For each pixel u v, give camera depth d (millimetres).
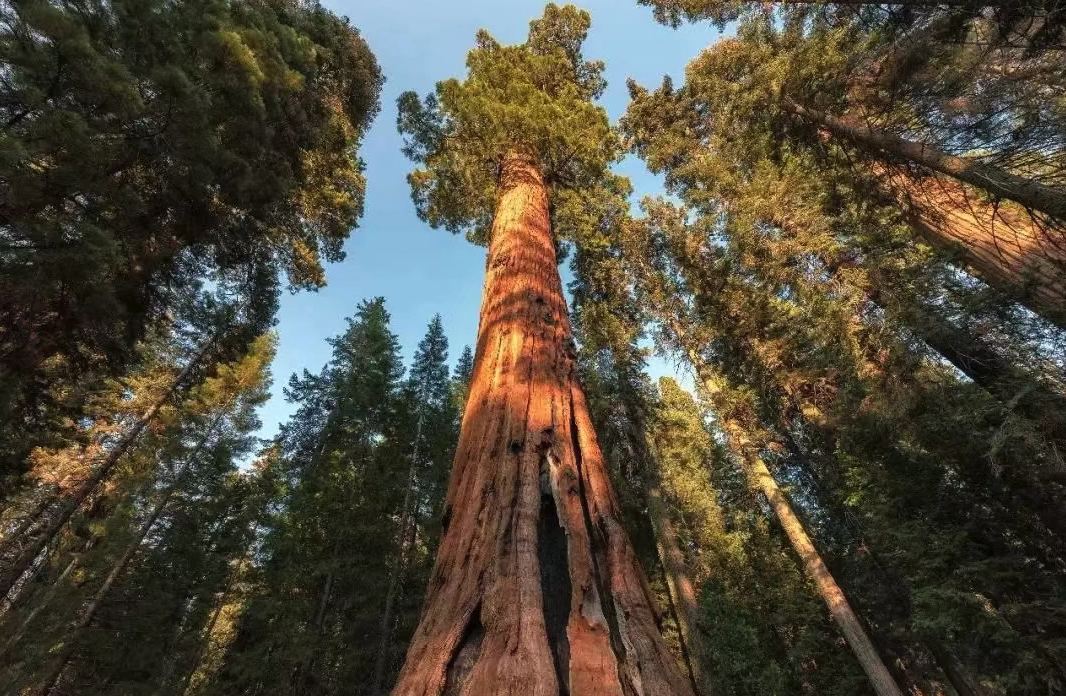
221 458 18141
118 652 13281
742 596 14031
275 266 12812
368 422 18000
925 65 5680
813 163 9109
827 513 12930
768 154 10125
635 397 12000
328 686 13547
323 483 15250
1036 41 4758
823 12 6570
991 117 5395
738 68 9148
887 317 6777
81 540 13938
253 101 6824
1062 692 6074
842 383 9352
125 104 4840
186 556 16031
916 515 8117
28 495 12711
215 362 15680
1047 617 6324
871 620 12281
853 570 11891
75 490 12883
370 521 15219
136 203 5672
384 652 13703
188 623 15438
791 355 10820
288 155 10039
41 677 11422
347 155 13367
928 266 6324
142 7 5160
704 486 16219
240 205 8438
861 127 7062
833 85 6930
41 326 5445
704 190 12594
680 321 13320
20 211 4410
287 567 14062
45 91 4516
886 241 7461
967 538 7328
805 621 13586
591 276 13703
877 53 6270
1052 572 6793
